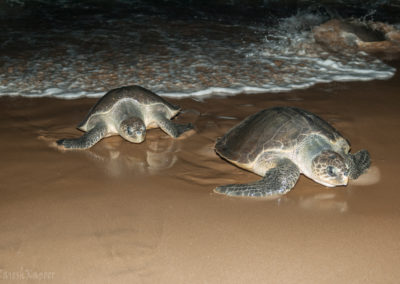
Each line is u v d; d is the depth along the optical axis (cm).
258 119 248
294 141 232
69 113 313
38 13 607
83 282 177
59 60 411
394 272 183
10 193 223
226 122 301
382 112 311
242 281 179
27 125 294
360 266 185
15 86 353
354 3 722
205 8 666
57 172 243
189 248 192
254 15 628
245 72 390
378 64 416
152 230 201
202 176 243
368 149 266
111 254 188
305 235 200
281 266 185
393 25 571
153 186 233
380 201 222
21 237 195
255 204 220
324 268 184
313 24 577
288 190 222
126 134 269
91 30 521
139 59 416
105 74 381
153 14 616
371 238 199
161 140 283
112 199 221
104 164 254
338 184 225
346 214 213
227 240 196
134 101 281
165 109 291
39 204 216
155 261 185
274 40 490
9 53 425
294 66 407
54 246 191
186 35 505
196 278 179
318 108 318
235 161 239
